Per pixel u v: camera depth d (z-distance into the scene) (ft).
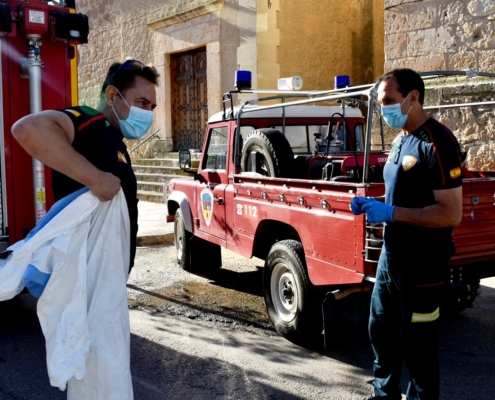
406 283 10.19
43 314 7.76
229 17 41.65
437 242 10.11
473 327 17.38
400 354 11.03
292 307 15.93
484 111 27.61
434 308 10.25
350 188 13.29
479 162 27.89
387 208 10.11
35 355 15.52
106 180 7.82
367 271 12.92
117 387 7.97
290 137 20.80
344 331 14.12
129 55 53.11
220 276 23.99
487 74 15.49
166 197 25.73
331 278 13.98
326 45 43.21
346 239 13.41
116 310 8.11
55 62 17.48
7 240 16.58
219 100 43.06
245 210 18.08
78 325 7.64
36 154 7.50
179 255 25.25
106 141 8.20
